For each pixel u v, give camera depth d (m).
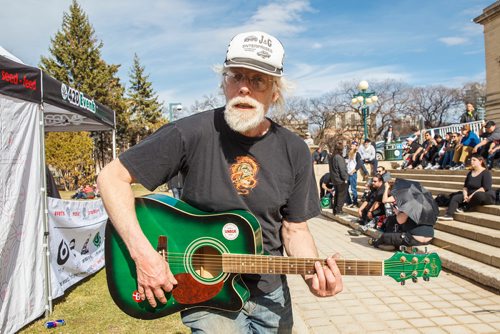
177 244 2.00
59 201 4.80
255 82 1.86
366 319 4.04
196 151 1.92
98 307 4.39
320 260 1.92
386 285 5.12
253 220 1.94
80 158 24.72
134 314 2.04
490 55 24.27
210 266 2.00
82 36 35.75
